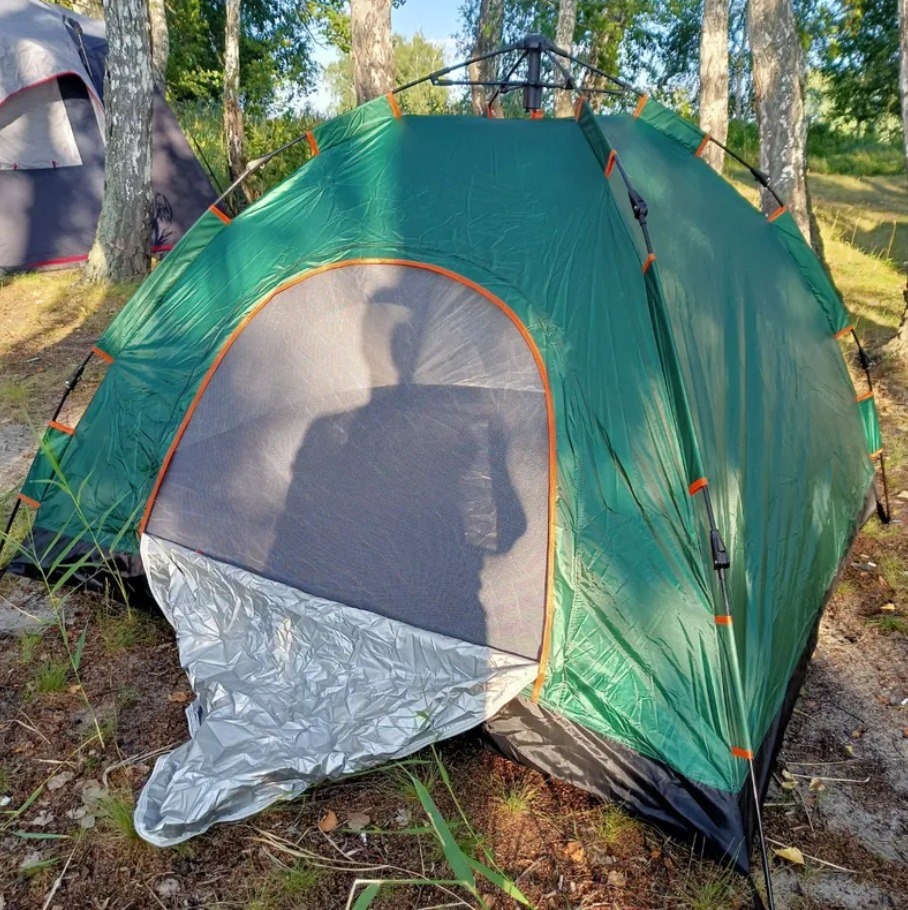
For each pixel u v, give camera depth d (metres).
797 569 3.16
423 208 3.24
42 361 6.81
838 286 9.18
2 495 4.51
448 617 2.80
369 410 3.07
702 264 3.38
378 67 7.04
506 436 2.86
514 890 2.03
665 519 2.67
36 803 2.61
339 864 2.42
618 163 3.04
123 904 2.27
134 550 3.53
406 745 2.68
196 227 3.63
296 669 2.92
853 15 20.25
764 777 2.54
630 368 2.79
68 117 9.20
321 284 3.26
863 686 3.35
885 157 21.70
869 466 4.30
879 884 2.41
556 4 15.83
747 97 29.95
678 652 2.57
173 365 3.54
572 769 2.69
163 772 2.58
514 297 2.96
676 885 2.37
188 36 19.09
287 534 3.11
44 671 3.20
